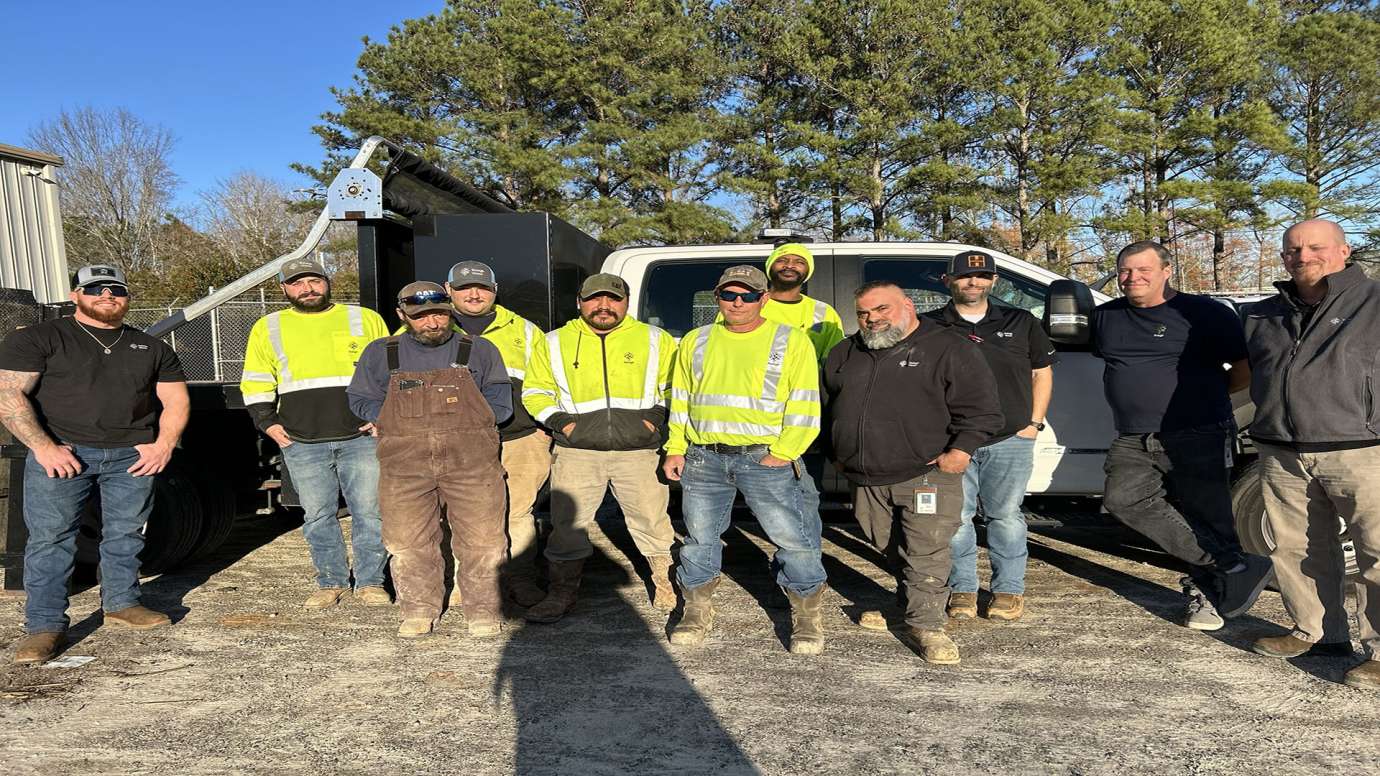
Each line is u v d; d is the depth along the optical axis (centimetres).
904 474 354
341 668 361
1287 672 343
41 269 1239
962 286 383
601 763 278
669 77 2702
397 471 383
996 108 2666
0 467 459
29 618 376
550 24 2753
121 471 406
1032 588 458
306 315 426
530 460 427
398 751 288
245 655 377
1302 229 319
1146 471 390
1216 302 378
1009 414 383
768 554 540
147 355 405
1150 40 2761
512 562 432
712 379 364
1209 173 2862
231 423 520
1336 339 319
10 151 1180
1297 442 331
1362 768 267
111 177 4625
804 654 369
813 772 270
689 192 2911
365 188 445
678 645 381
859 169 2684
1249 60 2773
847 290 482
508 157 2564
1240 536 431
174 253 4162
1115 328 391
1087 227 2777
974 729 297
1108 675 343
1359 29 2873
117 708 324
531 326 435
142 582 496
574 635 397
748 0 2936
